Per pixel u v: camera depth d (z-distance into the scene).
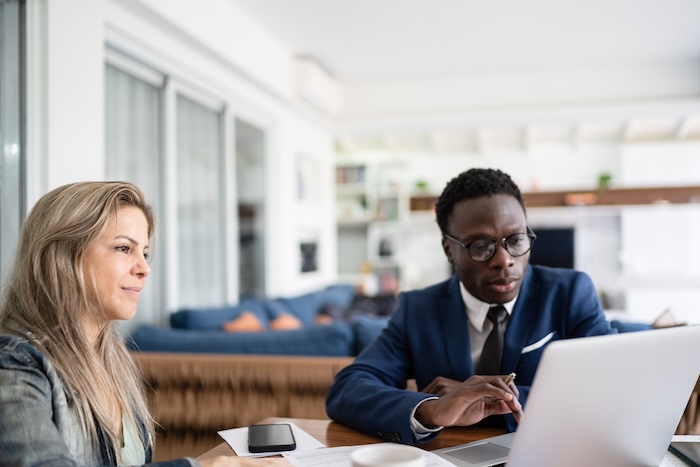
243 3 3.71
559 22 4.09
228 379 2.11
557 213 7.06
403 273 7.31
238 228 4.32
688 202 6.60
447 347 1.17
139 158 3.15
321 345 2.18
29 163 2.24
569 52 4.75
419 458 0.63
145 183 3.20
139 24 2.91
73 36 2.41
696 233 6.68
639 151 6.84
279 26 4.14
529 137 6.77
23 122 2.25
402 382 1.24
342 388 1.15
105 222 0.90
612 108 5.11
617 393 0.72
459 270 1.11
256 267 4.67
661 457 0.83
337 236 7.84
